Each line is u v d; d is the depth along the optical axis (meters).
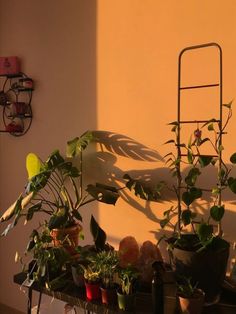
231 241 1.46
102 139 1.80
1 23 2.20
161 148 1.62
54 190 1.91
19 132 2.15
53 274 1.48
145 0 1.63
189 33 1.52
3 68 2.11
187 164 1.54
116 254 1.41
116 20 1.72
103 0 1.76
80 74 1.86
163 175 1.62
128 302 1.23
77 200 1.78
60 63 1.94
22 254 2.18
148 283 1.39
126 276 1.27
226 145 1.45
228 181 1.25
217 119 1.46
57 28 1.94
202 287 1.22
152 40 1.62
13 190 2.23
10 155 2.22
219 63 1.44
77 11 1.85
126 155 1.73
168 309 1.23
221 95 1.32
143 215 1.69
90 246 1.61
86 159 1.86
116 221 1.78
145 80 1.65
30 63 2.07
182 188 1.46
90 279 1.33
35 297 2.09
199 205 1.52
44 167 1.66
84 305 1.33
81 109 1.87
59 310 1.83
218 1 1.44
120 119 1.74
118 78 1.73
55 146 2.00
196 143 1.37
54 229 1.54
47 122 2.02
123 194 1.75
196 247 1.26
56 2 1.93
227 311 1.22
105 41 1.76
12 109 2.06
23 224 2.16
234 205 1.44
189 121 1.48
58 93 1.96
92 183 1.84
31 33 2.05
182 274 1.23
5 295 2.31
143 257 1.46
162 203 1.63
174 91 1.57
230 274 1.40
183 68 1.53
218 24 1.44
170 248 1.29
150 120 1.64
